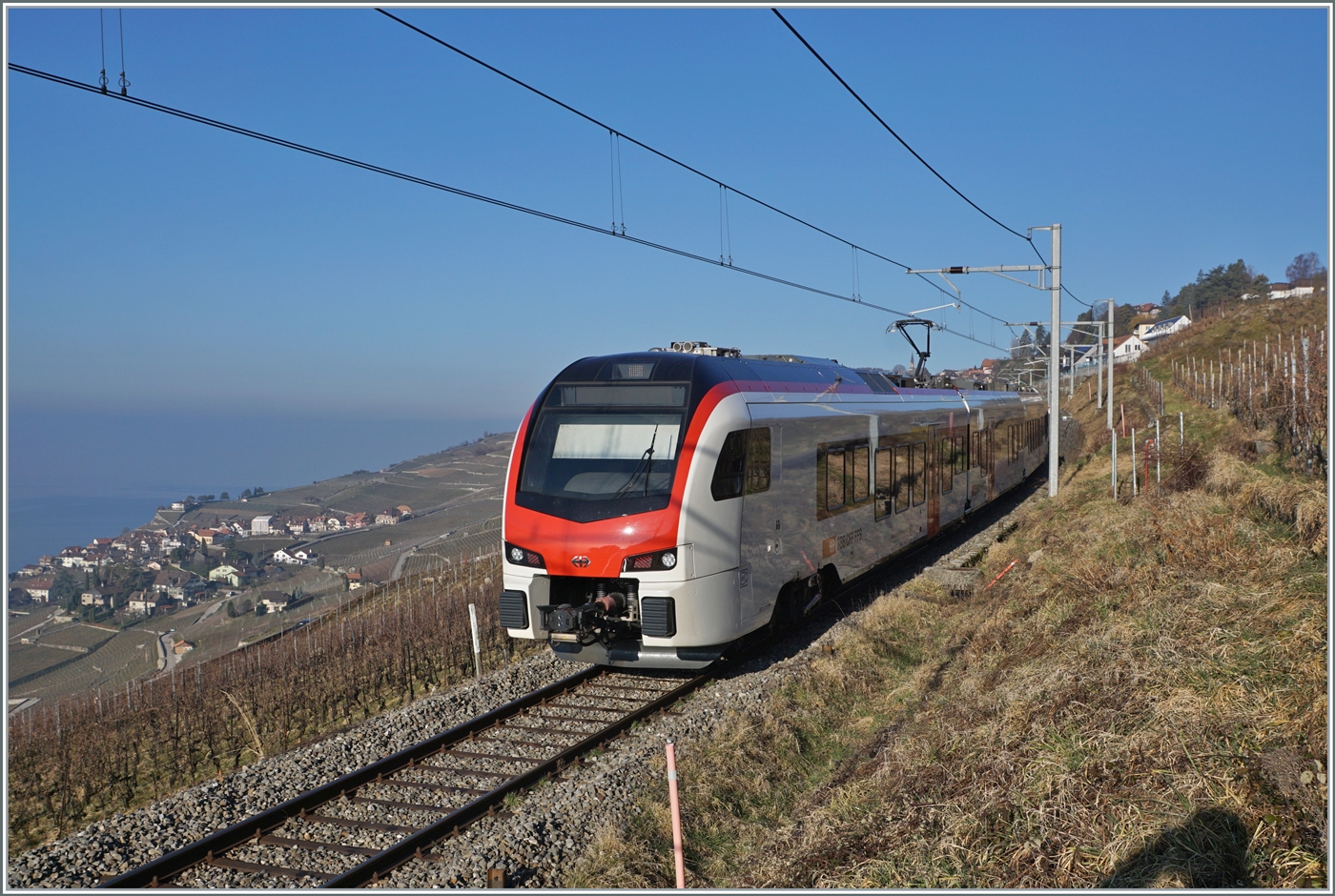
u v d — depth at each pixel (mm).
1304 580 7312
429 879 5625
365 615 21031
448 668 13281
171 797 6973
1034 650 8438
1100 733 5797
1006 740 6375
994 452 22188
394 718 8727
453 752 7941
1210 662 6289
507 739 8242
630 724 8469
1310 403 14836
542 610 9445
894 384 16484
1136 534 11398
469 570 26344
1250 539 9383
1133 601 8633
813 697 9141
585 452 9719
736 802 7012
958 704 7848
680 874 5141
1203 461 17344
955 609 12680
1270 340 49469
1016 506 24562
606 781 6898
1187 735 5375
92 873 5875
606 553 9086
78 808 9477
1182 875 4301
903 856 5336
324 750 7934
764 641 11281
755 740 7855
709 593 9219
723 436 9516
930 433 16891
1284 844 4363
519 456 10000
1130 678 6414
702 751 7566
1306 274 106312
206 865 5977
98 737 11719
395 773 7480
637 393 9766
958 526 20234
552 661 10711
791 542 10898
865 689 9711
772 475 10477
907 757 6879
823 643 10773
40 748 11711
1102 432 36031
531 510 9570
